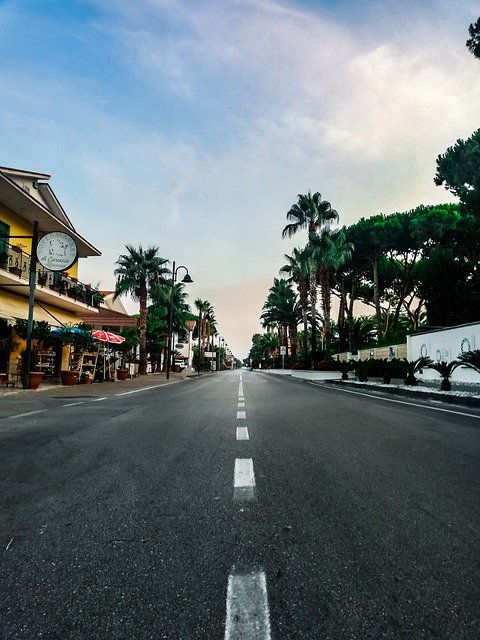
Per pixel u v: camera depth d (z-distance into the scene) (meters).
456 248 33.56
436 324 28.50
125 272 41.34
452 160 25.61
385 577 2.06
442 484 3.67
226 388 19.80
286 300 57.12
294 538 2.53
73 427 6.97
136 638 1.62
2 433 6.35
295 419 8.09
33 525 2.76
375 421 7.86
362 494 3.38
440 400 13.01
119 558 2.28
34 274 17.17
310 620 1.71
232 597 1.88
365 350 34.97
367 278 48.88
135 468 4.24
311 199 40.41
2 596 1.92
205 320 92.56
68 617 1.76
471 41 20.56
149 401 12.04
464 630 1.65
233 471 4.11
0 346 18.00
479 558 2.27
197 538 2.54
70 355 24.58
